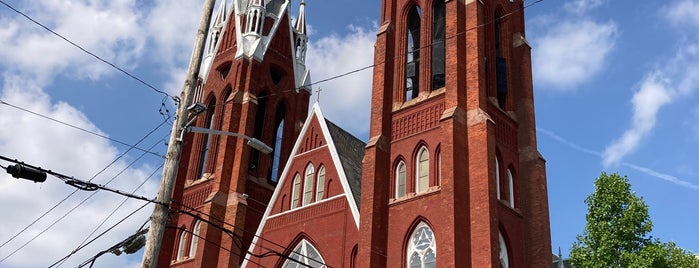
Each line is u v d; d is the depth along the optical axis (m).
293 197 41.53
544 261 33.88
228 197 45.50
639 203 37.22
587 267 37.12
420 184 35.00
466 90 35.25
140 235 22.53
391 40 40.50
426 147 35.53
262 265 40.19
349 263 35.84
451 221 30.69
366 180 35.88
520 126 38.44
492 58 39.09
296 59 57.53
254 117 49.31
